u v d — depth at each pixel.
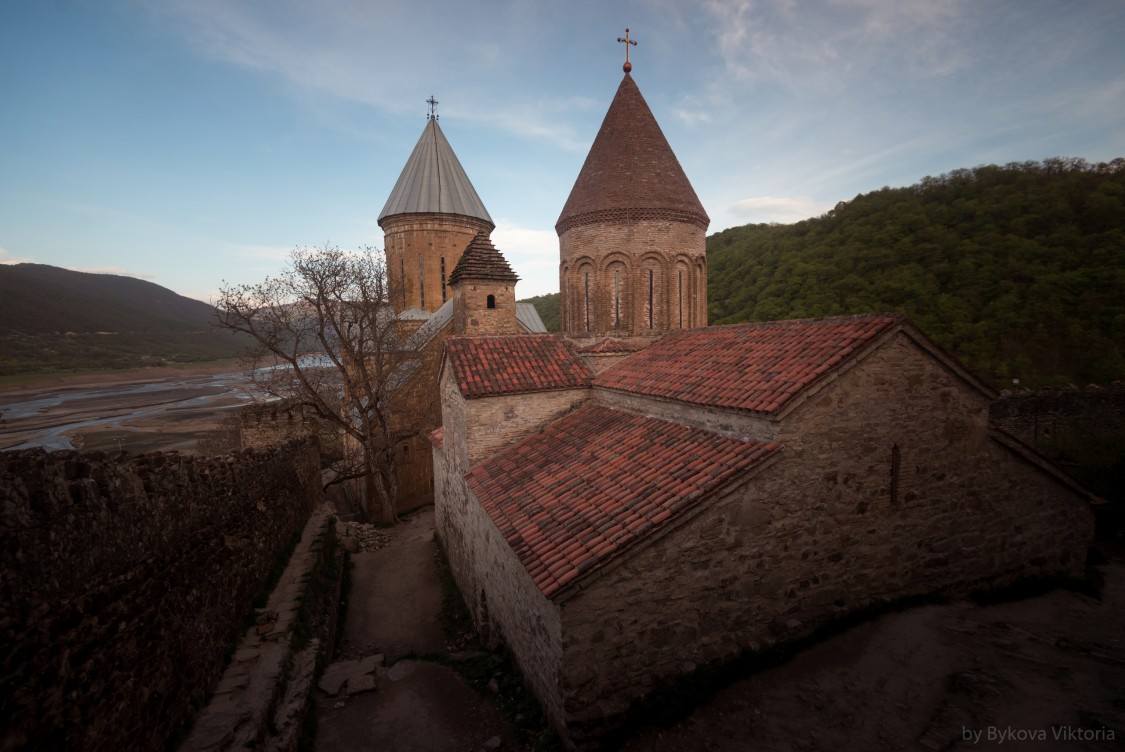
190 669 7.21
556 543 7.62
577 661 6.83
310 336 26.84
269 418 22.53
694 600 7.55
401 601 14.42
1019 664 7.99
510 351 14.13
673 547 7.37
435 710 8.61
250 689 7.76
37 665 4.45
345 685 9.38
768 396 8.34
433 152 34.75
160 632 6.54
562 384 13.30
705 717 7.07
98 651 5.25
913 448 9.26
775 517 8.11
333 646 11.62
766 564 8.09
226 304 21.56
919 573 9.53
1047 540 10.84
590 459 10.20
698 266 16.14
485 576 11.17
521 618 8.77
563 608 6.75
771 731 6.82
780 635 8.20
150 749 5.92
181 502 7.97
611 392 12.77
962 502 9.87
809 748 6.53
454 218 34.34
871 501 8.95
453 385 14.16
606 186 15.25
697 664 7.57
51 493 5.04
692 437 9.41
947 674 7.75
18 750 4.14
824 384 8.28
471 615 12.72
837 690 7.46
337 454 35.69
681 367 11.49
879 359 8.80
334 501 29.52
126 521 6.27
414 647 11.81
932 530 9.60
